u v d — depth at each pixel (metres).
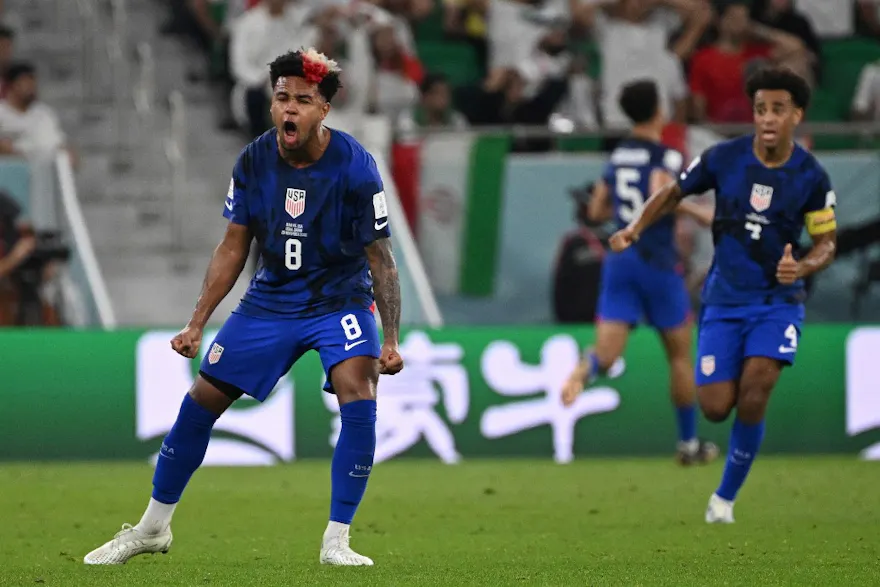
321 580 18.31
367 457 19.58
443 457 40.34
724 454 41.28
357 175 19.12
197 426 19.67
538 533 24.44
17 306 42.44
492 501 29.80
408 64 51.69
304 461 39.72
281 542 23.19
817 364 41.47
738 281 24.89
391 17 52.81
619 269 35.53
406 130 45.09
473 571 19.41
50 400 39.44
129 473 35.97
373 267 19.33
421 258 44.88
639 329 41.56
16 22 55.78
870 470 36.47
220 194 50.69
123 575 18.88
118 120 51.44
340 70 19.06
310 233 19.20
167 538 20.28
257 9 49.94
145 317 47.19
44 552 21.83
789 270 23.42
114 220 48.94
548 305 45.03
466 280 44.91
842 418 41.41
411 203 44.84
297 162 19.14
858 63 57.28
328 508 28.53
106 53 54.28
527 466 38.25
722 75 52.53
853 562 20.41
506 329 41.03
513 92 50.75
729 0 56.97
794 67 54.16
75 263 42.84
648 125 36.22
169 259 48.22
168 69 55.91
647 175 35.72
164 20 58.03
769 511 27.66
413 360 40.53
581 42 53.53
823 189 24.52
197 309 19.50
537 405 40.78
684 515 27.06
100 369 39.66
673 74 52.62
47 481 33.91
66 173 43.50
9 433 39.22
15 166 42.84
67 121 52.41
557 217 44.91
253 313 19.53
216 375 19.47
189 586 17.80
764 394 24.61
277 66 18.83
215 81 54.81
